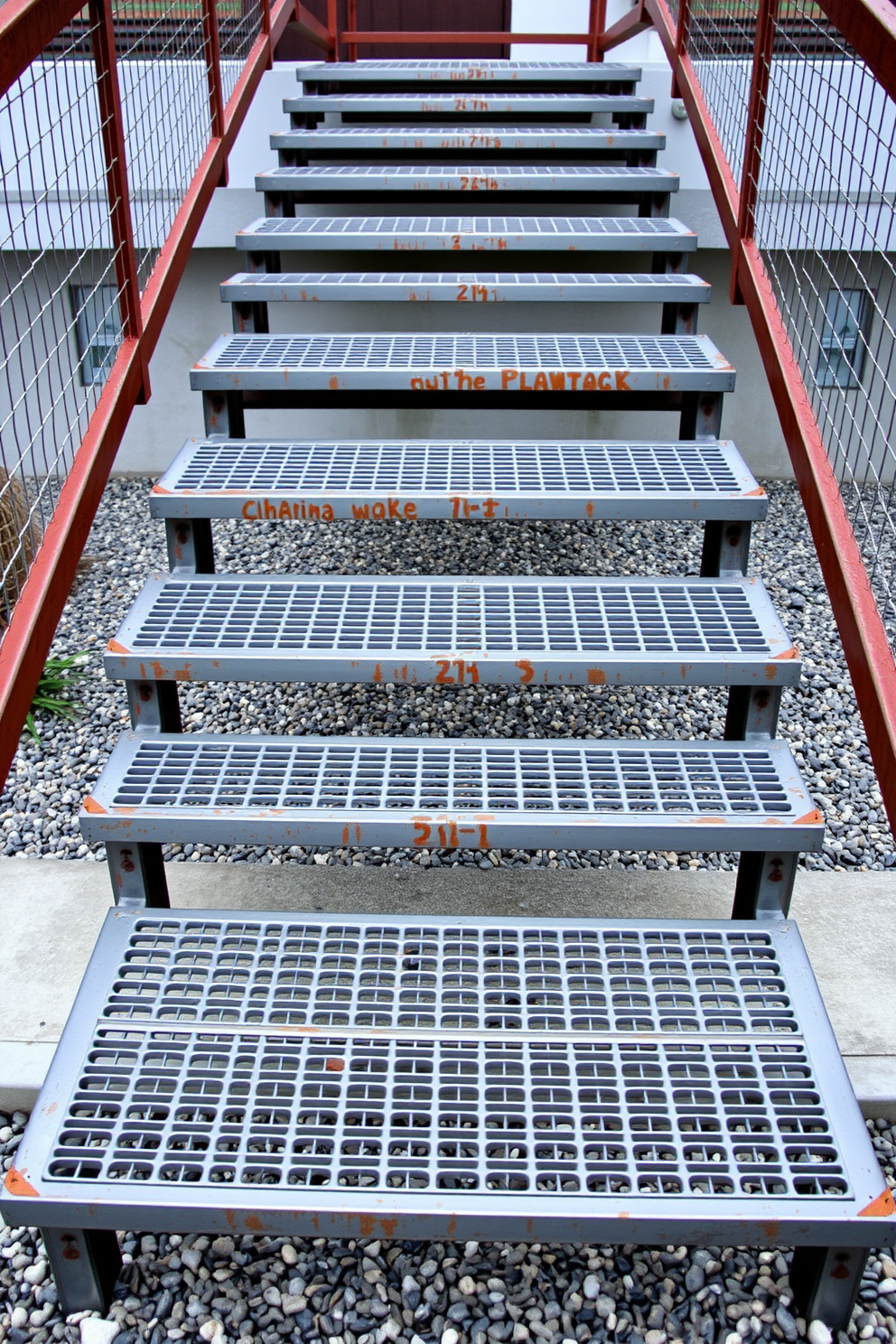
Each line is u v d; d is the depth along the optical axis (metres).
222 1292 1.53
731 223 2.88
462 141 3.62
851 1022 1.88
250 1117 1.46
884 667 1.71
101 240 4.13
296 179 3.42
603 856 2.51
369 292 2.90
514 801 1.75
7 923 2.15
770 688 1.94
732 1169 1.39
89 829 1.71
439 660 1.88
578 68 4.19
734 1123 1.52
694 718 3.08
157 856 1.88
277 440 2.56
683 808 1.73
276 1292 1.51
